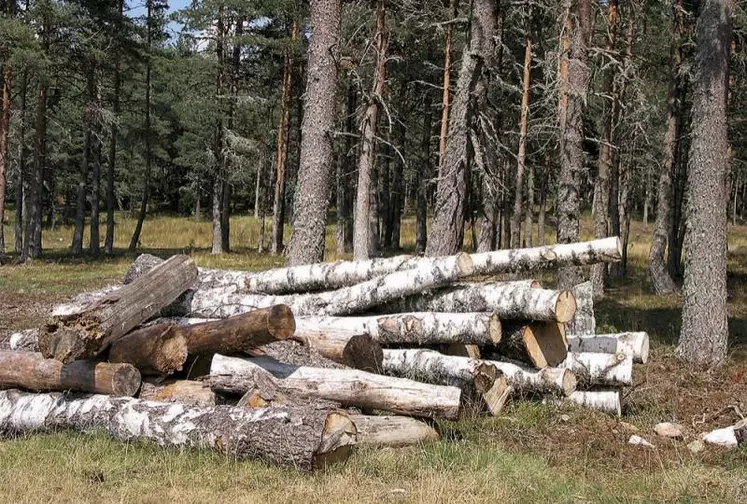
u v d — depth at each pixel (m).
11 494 4.97
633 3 20.11
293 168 46.53
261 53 34.97
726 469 6.56
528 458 6.29
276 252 33.56
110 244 33.22
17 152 37.06
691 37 20.69
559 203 14.65
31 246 30.17
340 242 33.72
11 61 25.31
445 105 21.55
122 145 44.00
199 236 46.91
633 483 5.96
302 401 6.32
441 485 5.33
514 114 26.08
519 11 16.61
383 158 34.81
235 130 35.16
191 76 32.69
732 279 23.20
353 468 5.64
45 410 6.60
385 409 6.52
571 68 14.37
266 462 5.62
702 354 10.71
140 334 6.72
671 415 8.47
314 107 12.44
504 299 7.62
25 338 7.97
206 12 30.84
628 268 28.39
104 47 30.61
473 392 7.36
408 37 24.25
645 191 43.19
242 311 8.53
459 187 12.85
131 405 6.29
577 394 8.27
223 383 6.55
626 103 17.70
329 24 12.43
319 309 8.55
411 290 8.03
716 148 10.84
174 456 5.75
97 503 4.87
